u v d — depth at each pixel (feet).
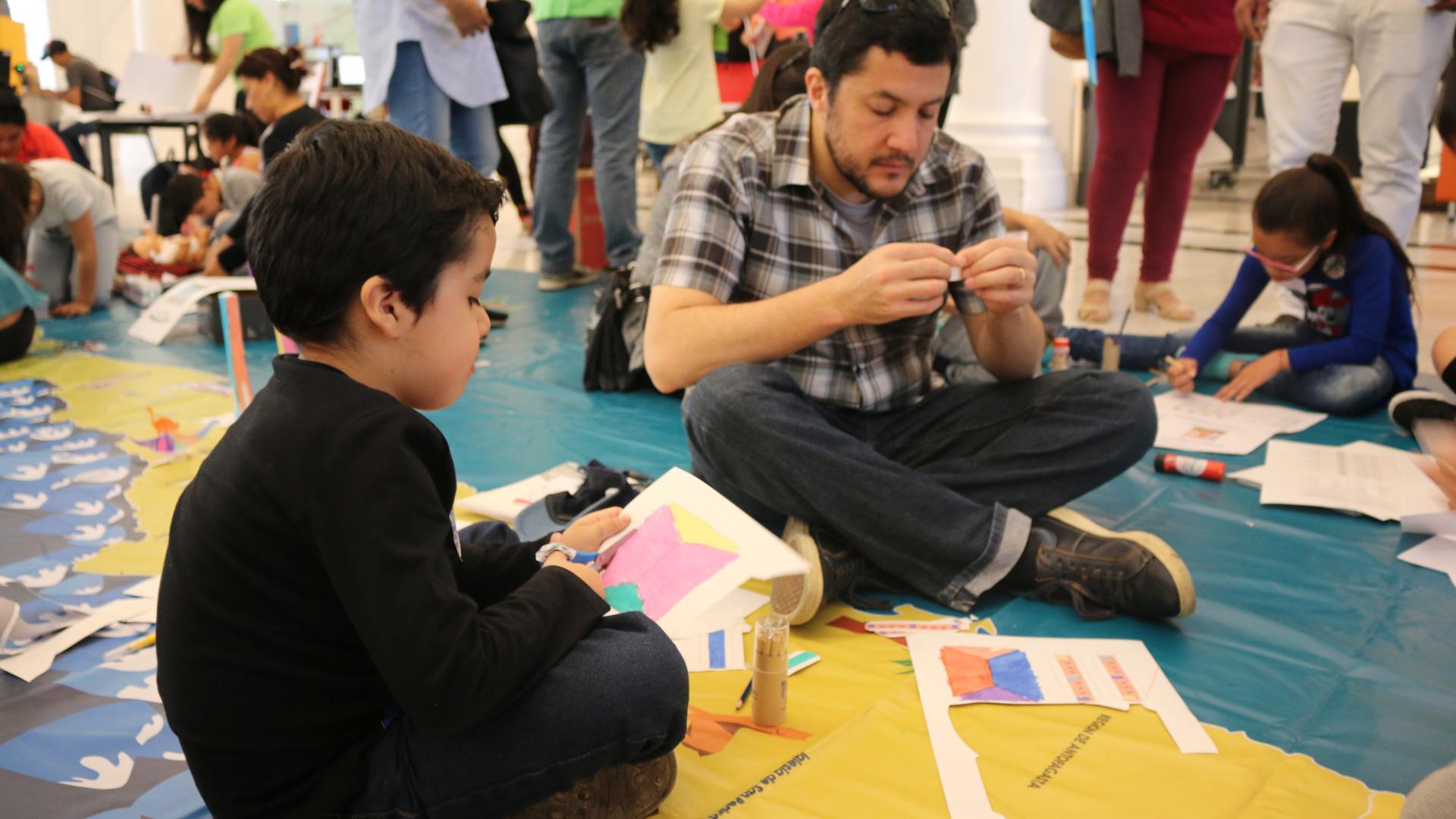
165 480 8.63
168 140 30.27
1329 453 8.69
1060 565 6.16
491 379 11.80
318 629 3.56
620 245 16.52
